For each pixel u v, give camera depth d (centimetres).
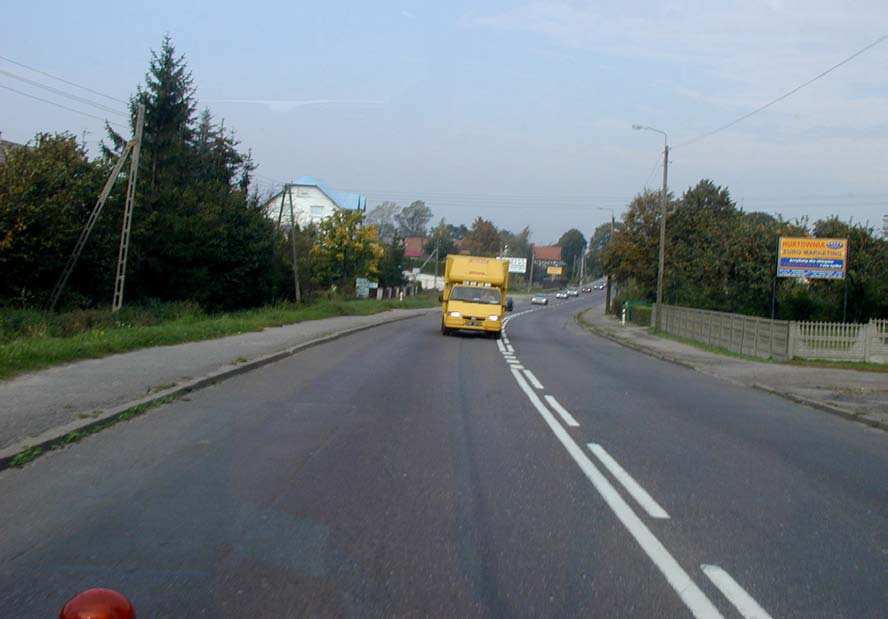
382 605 464
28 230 2639
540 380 1709
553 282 17838
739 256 3425
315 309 4034
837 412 1376
